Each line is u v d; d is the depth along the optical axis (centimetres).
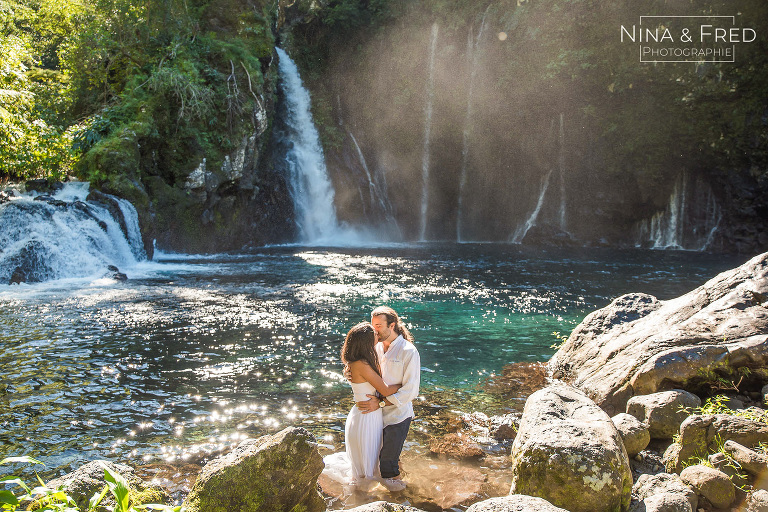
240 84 2133
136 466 395
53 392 548
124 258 1539
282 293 1152
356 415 380
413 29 3038
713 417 374
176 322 865
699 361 475
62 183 1590
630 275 1558
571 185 2794
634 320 638
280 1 3062
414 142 3067
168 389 566
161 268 1516
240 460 300
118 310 940
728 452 346
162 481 370
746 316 521
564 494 307
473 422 493
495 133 2909
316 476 311
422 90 3034
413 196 3105
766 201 2322
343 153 2992
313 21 3070
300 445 305
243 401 536
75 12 2270
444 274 1516
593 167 2700
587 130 2688
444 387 598
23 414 491
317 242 2639
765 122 2253
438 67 2989
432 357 722
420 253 2119
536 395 408
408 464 405
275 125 2648
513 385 605
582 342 660
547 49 2645
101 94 2184
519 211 2967
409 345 387
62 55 2289
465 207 3080
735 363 475
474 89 2903
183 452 420
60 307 953
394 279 1395
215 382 591
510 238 2995
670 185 2575
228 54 2133
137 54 2123
